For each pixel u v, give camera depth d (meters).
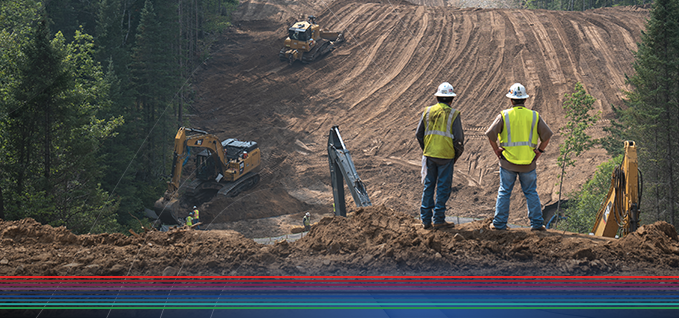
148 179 31.62
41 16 29.33
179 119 35.78
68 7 39.44
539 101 36.78
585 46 42.28
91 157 21.05
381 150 33.81
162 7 35.22
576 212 24.55
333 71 44.22
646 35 25.81
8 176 19.44
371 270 4.75
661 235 5.26
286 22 56.56
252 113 39.28
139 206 28.17
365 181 30.39
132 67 34.06
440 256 4.92
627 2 62.53
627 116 27.19
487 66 41.56
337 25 51.59
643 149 26.33
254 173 29.41
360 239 5.32
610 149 30.06
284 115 38.69
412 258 4.92
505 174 5.77
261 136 35.97
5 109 18.61
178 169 24.89
